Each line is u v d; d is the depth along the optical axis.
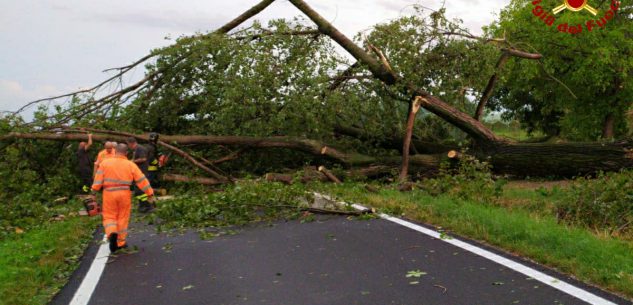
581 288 4.88
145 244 8.12
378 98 15.40
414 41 14.99
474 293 4.86
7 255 7.36
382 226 8.36
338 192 11.82
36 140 13.96
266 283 5.57
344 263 6.21
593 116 27.89
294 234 8.16
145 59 15.16
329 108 14.73
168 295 5.34
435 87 15.19
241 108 13.95
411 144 16.41
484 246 6.77
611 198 8.70
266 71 14.21
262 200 9.97
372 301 4.78
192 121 15.64
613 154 13.32
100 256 7.36
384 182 15.05
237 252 7.14
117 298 5.32
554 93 30.69
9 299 5.30
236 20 16.11
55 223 10.52
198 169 14.54
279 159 15.97
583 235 6.91
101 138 13.74
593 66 25.33
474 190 10.83
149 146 13.17
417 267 5.88
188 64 14.91
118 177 7.70
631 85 25.75
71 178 13.91
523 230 7.11
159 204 10.81
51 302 5.29
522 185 13.75
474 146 15.15
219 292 5.34
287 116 14.51
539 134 39.62
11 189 12.75
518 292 4.83
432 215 8.94
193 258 6.95
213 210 9.64
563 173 14.03
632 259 5.74
